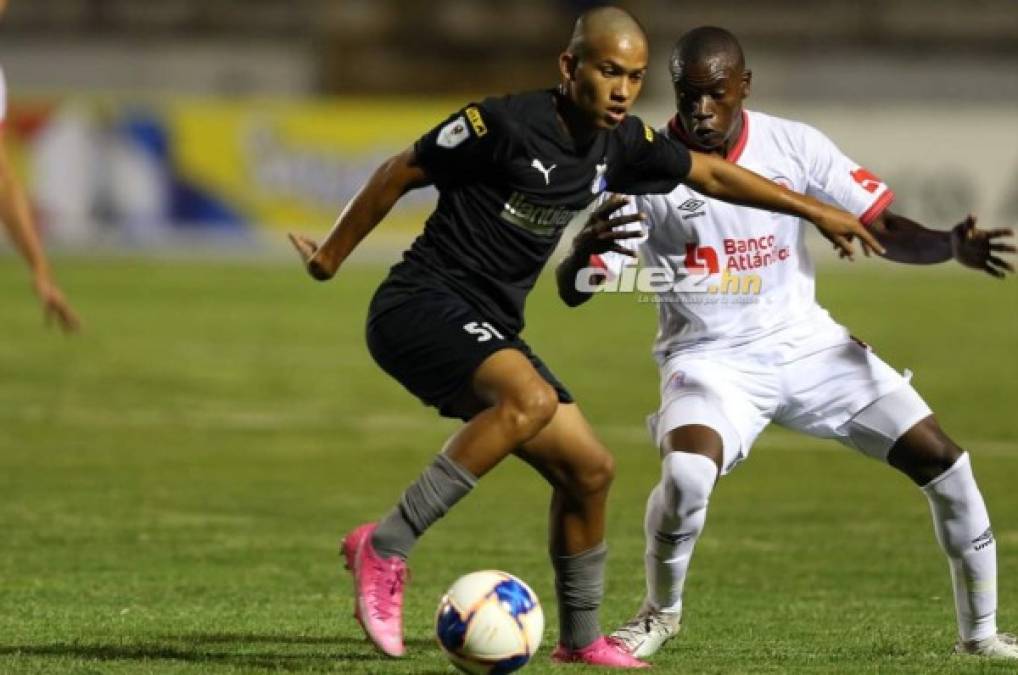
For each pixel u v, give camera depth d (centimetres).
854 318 7794
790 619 2588
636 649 2181
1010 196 10181
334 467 4334
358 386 5841
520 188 1934
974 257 2242
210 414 5200
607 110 1891
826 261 10812
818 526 3569
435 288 1980
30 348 6638
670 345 2338
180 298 8431
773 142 2308
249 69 13488
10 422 4981
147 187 10225
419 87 13275
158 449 4562
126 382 5834
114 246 10231
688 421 2183
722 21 13938
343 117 10231
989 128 10181
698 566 3117
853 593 2855
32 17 13912
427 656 2142
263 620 2498
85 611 2562
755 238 2261
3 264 9869
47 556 3134
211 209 10281
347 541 2012
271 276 9475
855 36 14100
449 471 1930
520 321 2034
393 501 3866
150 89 13475
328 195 10275
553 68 13212
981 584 2220
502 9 13238
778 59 13612
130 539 3338
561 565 2059
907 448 2228
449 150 1923
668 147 2023
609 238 2067
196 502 3803
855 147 10300
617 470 4331
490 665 1867
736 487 4094
